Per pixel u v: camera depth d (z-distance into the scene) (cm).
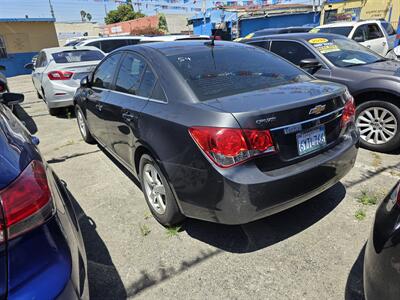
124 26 3644
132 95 298
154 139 246
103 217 300
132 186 359
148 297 209
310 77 297
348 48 502
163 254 247
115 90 340
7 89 747
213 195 210
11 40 2053
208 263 235
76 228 172
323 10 1817
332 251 240
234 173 201
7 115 233
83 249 168
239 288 212
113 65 361
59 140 543
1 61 2038
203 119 210
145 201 325
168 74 259
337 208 294
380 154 411
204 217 228
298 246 248
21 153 165
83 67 652
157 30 3009
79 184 370
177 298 207
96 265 239
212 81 252
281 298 203
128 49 333
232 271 227
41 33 2142
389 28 1127
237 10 2228
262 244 252
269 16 1903
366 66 448
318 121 231
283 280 216
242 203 203
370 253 165
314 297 202
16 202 136
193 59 278
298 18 1925
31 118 709
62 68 636
